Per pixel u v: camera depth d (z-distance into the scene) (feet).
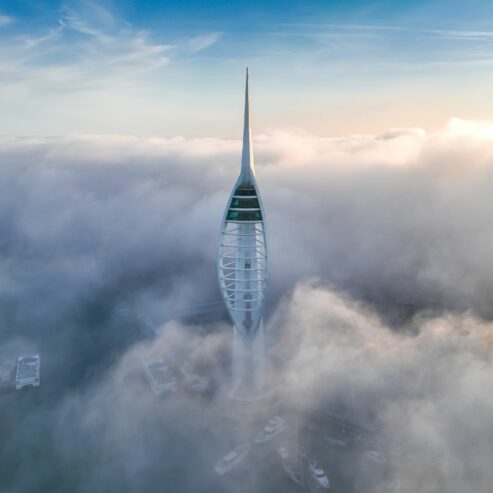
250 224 526.16
